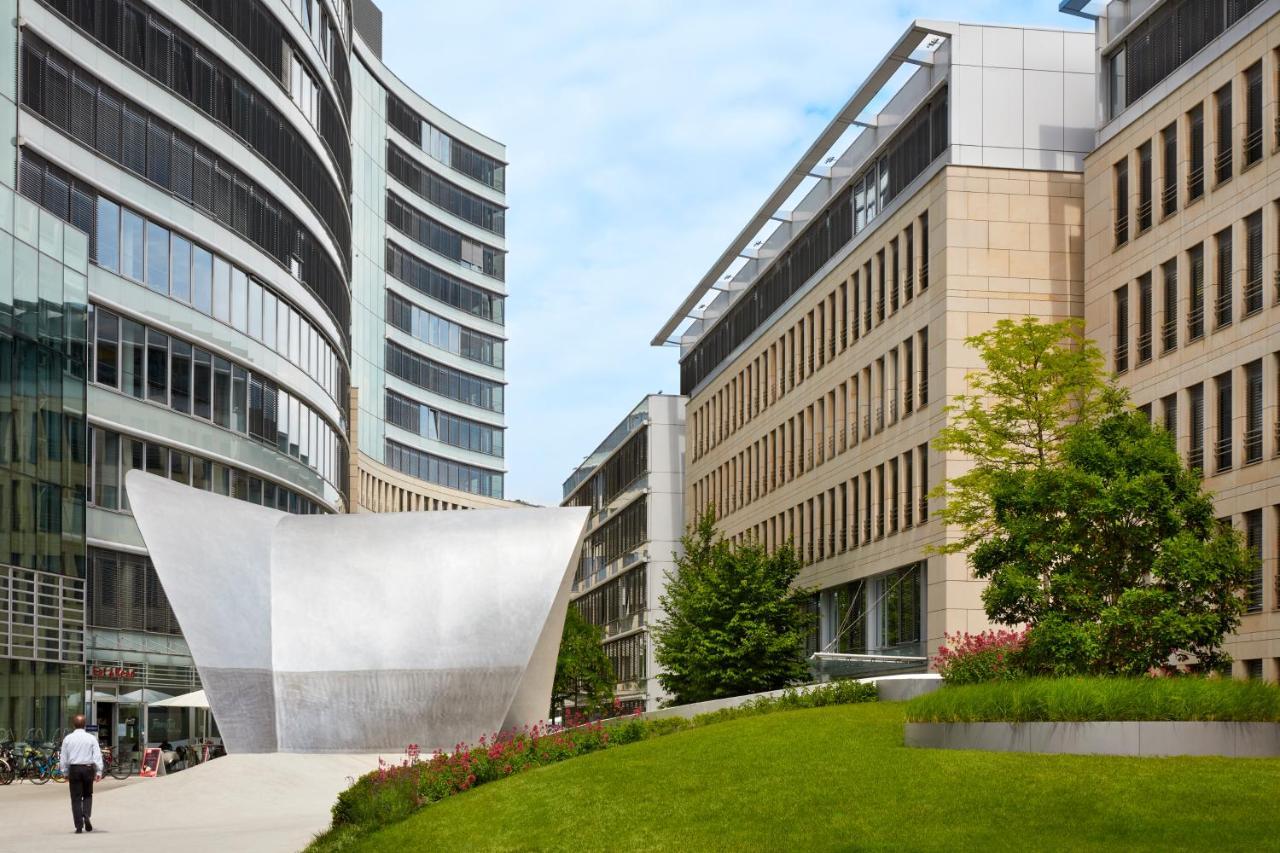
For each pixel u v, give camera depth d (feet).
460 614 120.16
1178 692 58.54
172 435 141.28
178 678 143.64
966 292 151.12
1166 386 132.87
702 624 155.22
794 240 208.44
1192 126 131.85
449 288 346.33
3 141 114.32
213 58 149.28
